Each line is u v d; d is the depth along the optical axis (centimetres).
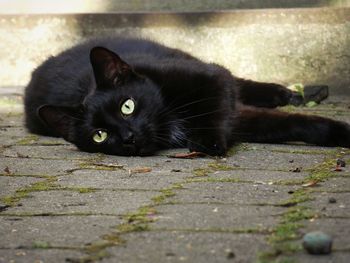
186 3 773
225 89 495
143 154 471
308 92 642
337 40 697
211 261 262
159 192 368
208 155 458
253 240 283
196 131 469
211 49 721
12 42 762
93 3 796
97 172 424
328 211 316
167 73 484
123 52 555
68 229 311
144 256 271
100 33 741
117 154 475
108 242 289
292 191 357
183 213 326
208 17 716
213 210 328
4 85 770
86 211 338
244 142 495
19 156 480
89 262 268
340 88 705
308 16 699
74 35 749
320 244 260
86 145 485
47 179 411
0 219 332
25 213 340
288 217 309
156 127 472
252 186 372
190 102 477
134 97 468
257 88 604
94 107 475
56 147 512
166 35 726
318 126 473
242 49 716
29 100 570
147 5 783
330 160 432
